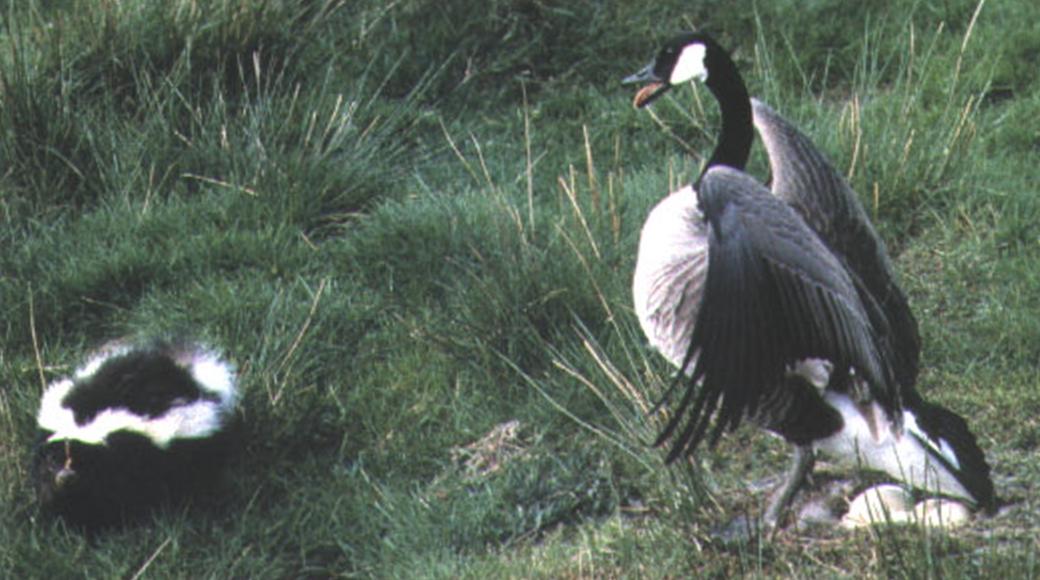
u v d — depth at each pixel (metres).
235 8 14.55
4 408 11.18
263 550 10.16
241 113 13.98
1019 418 10.36
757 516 9.59
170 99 13.85
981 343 11.09
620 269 11.82
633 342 11.19
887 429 8.95
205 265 12.66
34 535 10.16
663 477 9.98
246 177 13.42
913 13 14.64
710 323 8.24
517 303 11.56
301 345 11.75
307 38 14.79
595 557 9.51
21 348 12.10
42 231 13.07
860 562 9.03
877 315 8.81
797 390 8.98
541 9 14.99
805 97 14.05
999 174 12.59
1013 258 11.83
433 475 10.76
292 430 11.16
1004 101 13.70
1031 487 9.73
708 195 8.41
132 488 10.47
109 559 10.04
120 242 12.92
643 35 14.85
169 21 14.40
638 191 12.73
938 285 11.75
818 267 8.29
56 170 13.54
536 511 10.24
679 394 10.53
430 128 14.33
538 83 14.73
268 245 12.72
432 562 9.79
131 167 13.60
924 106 13.65
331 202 13.33
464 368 11.48
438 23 15.00
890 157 12.70
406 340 11.81
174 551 10.04
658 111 14.07
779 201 8.44
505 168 13.77
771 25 14.79
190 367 10.99
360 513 10.41
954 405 10.52
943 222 12.29
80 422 10.48
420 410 11.21
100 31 14.30
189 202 13.35
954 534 9.20
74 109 13.90
